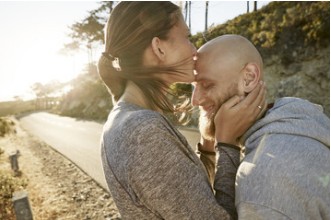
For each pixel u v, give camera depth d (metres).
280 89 14.00
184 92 1.35
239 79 1.10
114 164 0.94
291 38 14.27
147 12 1.06
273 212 0.82
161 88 1.15
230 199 1.02
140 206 0.92
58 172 9.21
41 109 100.56
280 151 0.87
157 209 0.90
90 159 10.55
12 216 5.76
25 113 97.25
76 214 5.49
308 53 13.43
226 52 1.10
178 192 0.89
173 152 0.92
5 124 29.47
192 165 0.95
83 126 25.59
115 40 1.08
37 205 6.32
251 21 19.16
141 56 1.09
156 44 1.07
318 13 13.40
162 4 1.09
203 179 0.95
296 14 14.70
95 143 14.52
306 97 12.82
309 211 0.83
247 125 1.10
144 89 1.11
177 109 1.35
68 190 7.04
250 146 0.99
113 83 1.16
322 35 12.86
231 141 1.11
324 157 0.88
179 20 1.12
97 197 6.21
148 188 0.89
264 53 15.54
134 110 1.01
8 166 11.50
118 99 1.19
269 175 0.84
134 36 1.06
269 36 15.37
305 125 0.93
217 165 1.09
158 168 0.89
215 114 1.18
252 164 0.89
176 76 1.13
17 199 4.48
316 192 0.83
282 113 0.99
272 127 0.95
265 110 1.12
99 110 33.62
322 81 12.52
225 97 1.13
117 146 0.93
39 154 13.74
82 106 40.56
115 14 1.10
